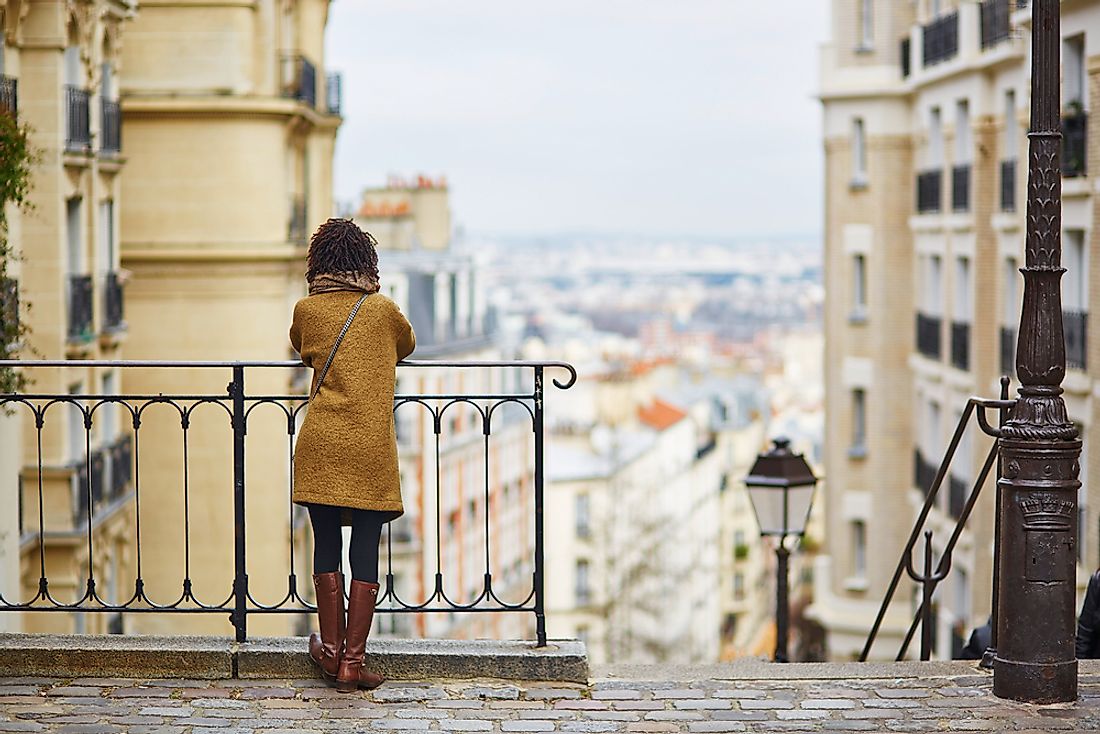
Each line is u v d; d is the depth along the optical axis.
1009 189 31.66
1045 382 8.41
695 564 77.31
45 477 25.64
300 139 36.88
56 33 25.08
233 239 33.88
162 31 33.53
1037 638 8.41
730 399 117.44
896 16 39.22
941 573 11.12
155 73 33.62
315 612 8.80
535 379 8.77
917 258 38.62
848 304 40.34
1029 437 8.38
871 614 40.00
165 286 34.00
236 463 8.83
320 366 8.54
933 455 37.91
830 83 40.00
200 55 33.53
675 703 8.42
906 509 39.84
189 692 8.55
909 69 38.56
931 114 37.09
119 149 29.05
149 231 33.84
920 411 38.56
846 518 40.41
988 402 8.82
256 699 8.45
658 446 90.31
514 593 67.50
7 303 19.48
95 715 8.20
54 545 25.62
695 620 97.69
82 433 27.02
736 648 111.75
